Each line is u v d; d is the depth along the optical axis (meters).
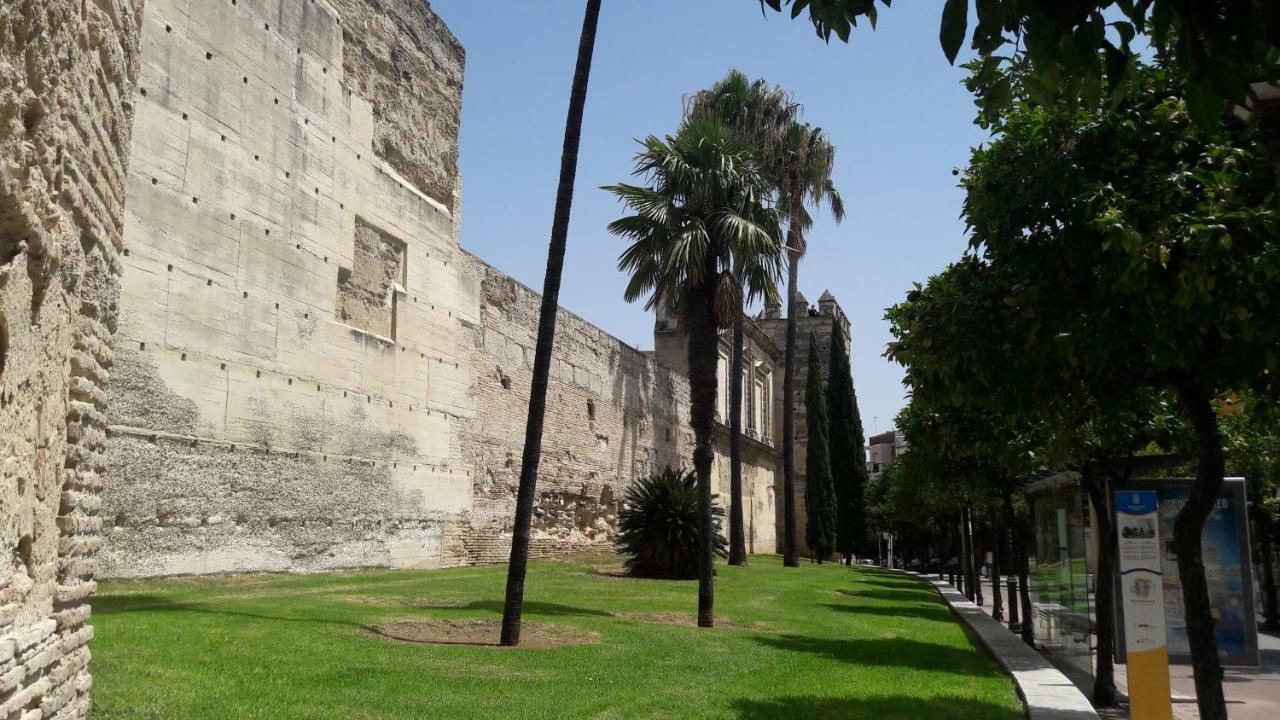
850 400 54.75
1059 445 11.81
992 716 9.03
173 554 15.73
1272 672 16.48
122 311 14.87
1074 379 9.11
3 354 4.19
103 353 6.27
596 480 36.16
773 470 64.38
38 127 4.38
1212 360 8.20
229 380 17.20
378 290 22.47
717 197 17.28
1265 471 20.98
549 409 32.34
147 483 15.25
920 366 9.83
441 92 26.17
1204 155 8.03
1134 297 8.03
